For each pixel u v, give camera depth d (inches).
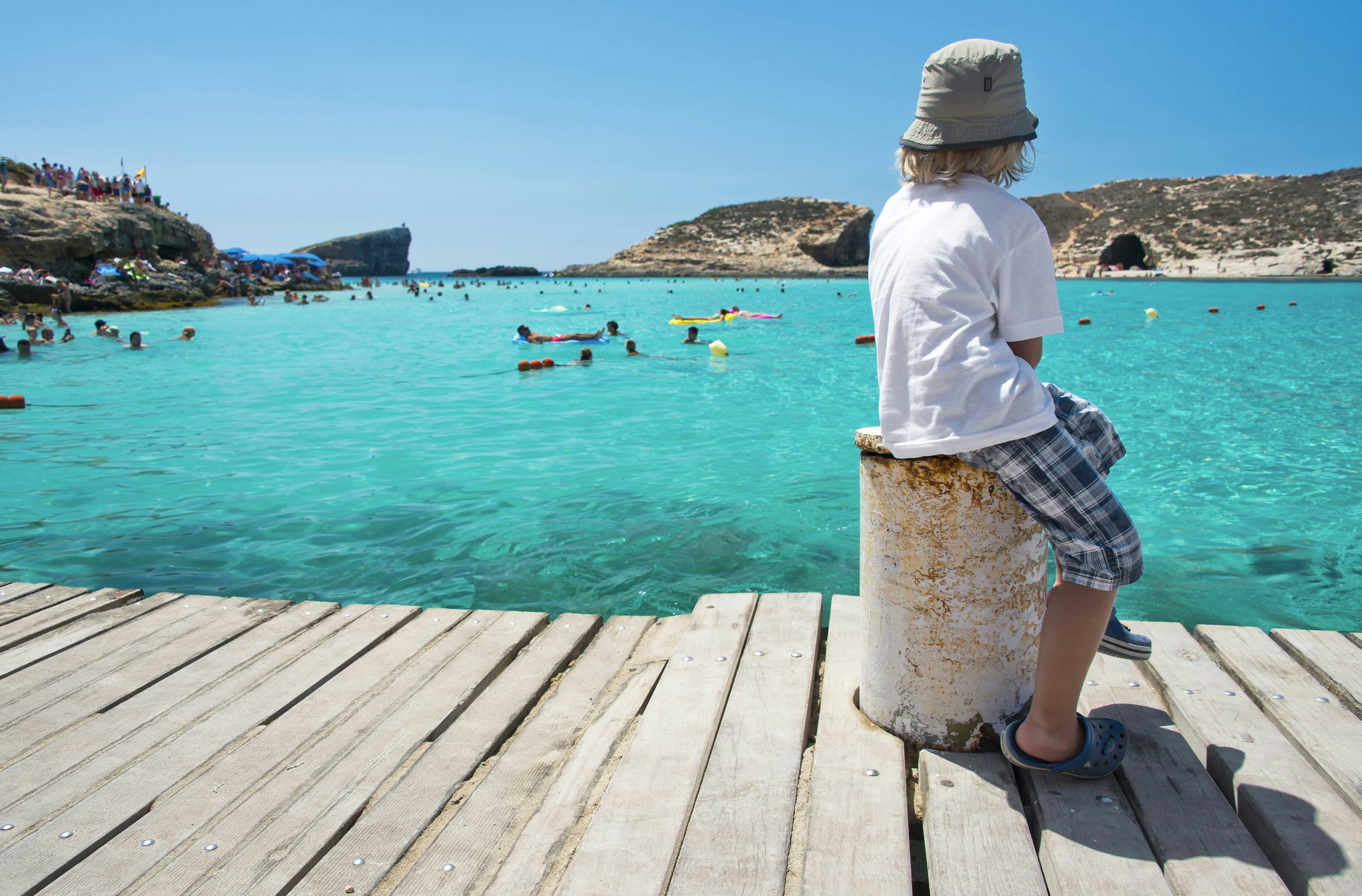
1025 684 83.7
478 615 128.4
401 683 105.7
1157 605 155.1
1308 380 466.3
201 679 107.3
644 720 90.4
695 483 248.1
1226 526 200.8
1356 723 85.9
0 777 85.2
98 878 69.2
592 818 73.2
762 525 205.6
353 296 1982.0
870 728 87.7
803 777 81.2
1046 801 73.9
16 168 1599.4
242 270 1946.4
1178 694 92.8
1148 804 73.2
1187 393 419.8
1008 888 63.5
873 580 84.8
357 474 265.1
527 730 94.2
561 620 126.4
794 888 65.6
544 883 66.9
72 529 208.8
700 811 74.3
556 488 243.9
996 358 67.6
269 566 181.9
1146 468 259.6
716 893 63.8
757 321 1050.7
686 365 574.9
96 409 403.2
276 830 75.7
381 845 73.7
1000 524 77.2
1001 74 69.0
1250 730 85.0
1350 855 64.6
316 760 87.7
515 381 496.7
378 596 164.6
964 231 68.5
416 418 371.2
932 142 71.3
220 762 87.5
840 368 557.6
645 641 118.6
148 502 233.6
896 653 83.8
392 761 87.4
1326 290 1772.9
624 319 1144.2
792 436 322.0
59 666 111.9
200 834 75.2
